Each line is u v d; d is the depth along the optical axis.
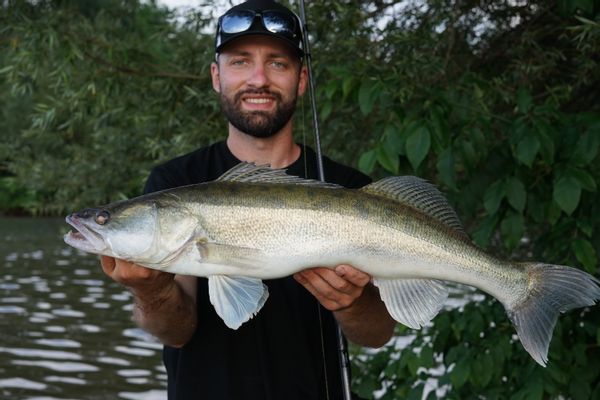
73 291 6.78
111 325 5.46
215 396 1.63
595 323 2.33
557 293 1.59
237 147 1.75
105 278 7.55
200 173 1.72
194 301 1.64
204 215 1.49
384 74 2.40
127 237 1.48
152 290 1.52
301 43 1.77
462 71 2.67
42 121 3.08
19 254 9.33
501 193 2.04
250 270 1.50
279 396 1.63
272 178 1.54
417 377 2.52
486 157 2.14
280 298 1.67
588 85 2.59
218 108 2.88
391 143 2.03
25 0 2.88
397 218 1.55
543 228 2.80
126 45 2.99
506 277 1.60
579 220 2.14
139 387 4.09
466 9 2.67
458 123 2.11
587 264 2.09
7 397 3.87
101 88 2.99
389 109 2.25
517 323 1.60
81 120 3.20
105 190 3.73
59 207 3.94
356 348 2.80
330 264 1.52
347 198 1.53
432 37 2.60
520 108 2.02
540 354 1.58
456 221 1.60
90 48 2.96
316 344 1.69
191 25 2.95
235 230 1.50
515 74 2.51
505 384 2.44
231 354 1.64
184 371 1.65
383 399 2.59
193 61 3.04
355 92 2.22
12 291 6.73
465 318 2.43
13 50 2.94
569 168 1.98
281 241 1.50
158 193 1.51
